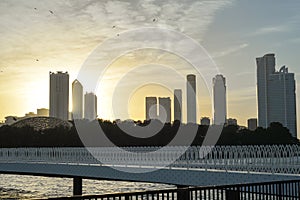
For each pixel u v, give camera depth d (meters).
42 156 51.94
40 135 96.81
